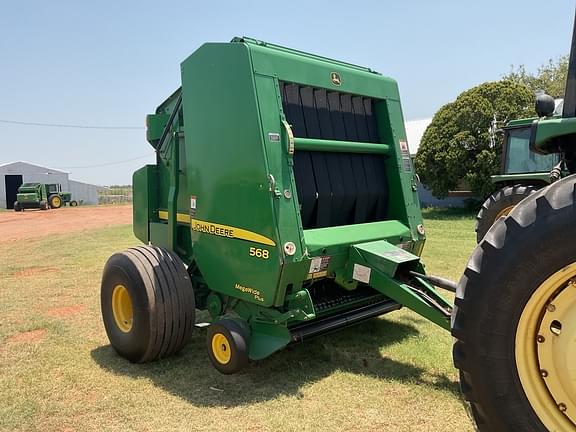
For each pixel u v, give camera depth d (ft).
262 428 10.45
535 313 6.56
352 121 15.20
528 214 6.55
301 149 13.39
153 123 17.79
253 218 12.37
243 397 11.89
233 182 12.82
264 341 12.84
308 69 13.50
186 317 13.87
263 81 12.38
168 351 13.92
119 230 54.70
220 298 14.32
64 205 124.67
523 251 6.40
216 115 13.21
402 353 14.34
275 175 12.09
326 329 13.48
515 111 56.18
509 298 6.54
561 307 6.49
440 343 15.12
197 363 14.03
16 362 14.19
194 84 13.92
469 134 57.52
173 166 16.25
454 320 7.05
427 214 64.23
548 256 6.28
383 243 14.02
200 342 15.75
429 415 10.80
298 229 12.28
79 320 18.53
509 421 6.69
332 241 13.10
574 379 6.45
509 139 31.07
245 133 12.40
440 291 21.31
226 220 13.14
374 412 11.00
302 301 12.42
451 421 10.53
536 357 6.69
